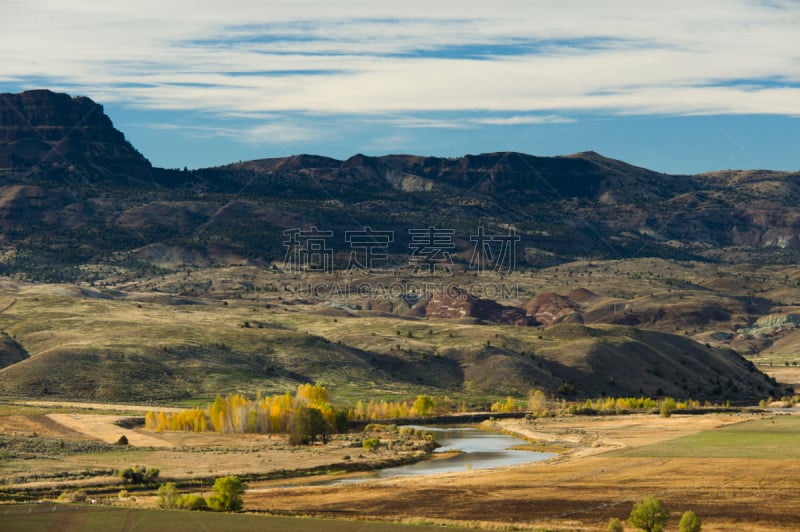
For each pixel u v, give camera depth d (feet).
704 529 536.42
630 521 532.32
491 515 586.86
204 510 597.11
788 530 533.55
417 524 554.46
